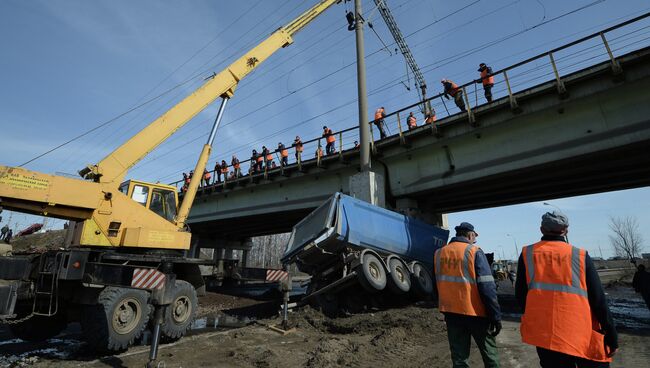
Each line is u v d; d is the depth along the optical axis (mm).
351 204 10891
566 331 2564
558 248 2818
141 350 7008
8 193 6316
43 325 7844
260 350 6363
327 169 18234
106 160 7945
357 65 15953
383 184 15164
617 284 23703
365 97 15414
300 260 11227
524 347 6266
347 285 10492
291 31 15438
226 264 19297
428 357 5941
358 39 16188
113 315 6625
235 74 12336
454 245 3789
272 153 20859
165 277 5789
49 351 7008
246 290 23125
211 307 14945
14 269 6434
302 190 19922
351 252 10562
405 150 15391
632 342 6625
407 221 12695
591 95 11070
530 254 2951
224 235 36219
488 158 13258
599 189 16234
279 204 20953
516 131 12680
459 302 3512
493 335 3453
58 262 6406
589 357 2506
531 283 2842
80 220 7332
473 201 18672
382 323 8453
